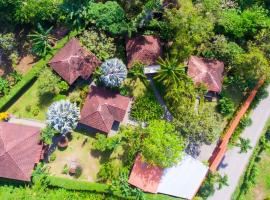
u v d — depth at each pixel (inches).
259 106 1931.6
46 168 1759.4
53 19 1796.3
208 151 1856.5
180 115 1747.0
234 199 1844.2
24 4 1694.1
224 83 1892.2
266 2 1923.0
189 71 1808.6
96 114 1724.9
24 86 1784.0
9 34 1736.0
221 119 1859.0
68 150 1787.6
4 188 1715.1
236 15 1844.2
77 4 1732.3
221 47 1806.1
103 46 1775.3
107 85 1750.7
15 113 1790.1
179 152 1668.3
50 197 1720.0
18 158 1652.3
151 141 1653.5
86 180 1777.8
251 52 1723.7
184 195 1764.3
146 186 1742.1
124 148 1811.0
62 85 1765.5
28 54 1825.8
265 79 1828.2
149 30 1838.1
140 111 1817.2
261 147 1921.8
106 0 1839.3
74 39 1770.4
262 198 1892.2
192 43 1717.5
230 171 1873.8
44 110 1803.6
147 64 1796.3
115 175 1784.0
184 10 1675.7
